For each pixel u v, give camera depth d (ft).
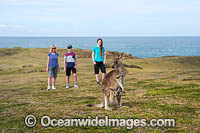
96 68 40.57
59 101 32.07
